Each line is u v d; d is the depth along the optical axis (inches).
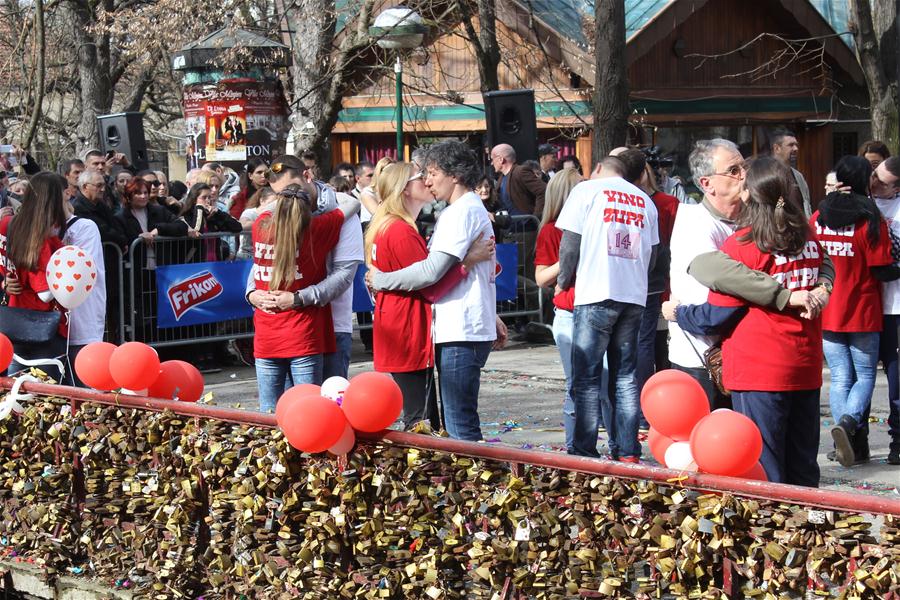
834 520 126.3
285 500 176.2
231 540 187.6
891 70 566.3
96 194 422.0
